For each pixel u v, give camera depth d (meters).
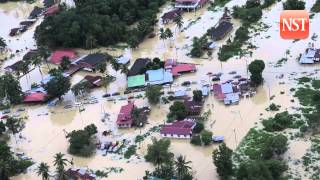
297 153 191.25
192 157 198.25
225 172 181.00
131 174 193.62
